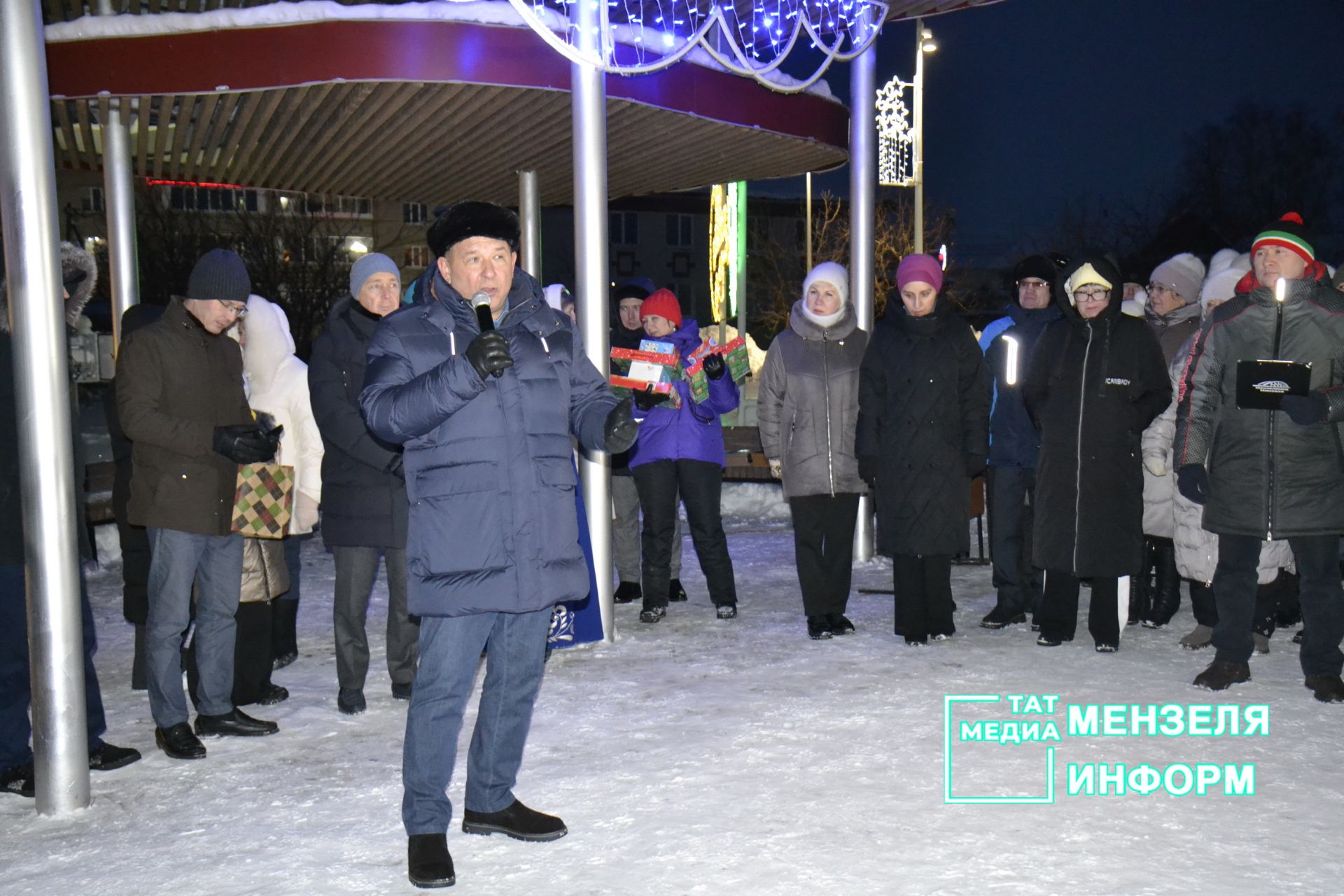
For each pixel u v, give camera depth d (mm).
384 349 3158
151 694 4266
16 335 3615
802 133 7641
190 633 6137
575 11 5609
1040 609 6223
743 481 10984
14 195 3570
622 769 3930
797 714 4539
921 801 3557
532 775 3902
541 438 3197
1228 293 5727
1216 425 4820
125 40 6102
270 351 5117
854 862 3100
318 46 5914
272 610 5215
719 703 4734
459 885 3043
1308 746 4051
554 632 3514
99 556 8430
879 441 5730
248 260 34062
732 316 22516
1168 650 5625
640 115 7000
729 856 3164
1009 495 6184
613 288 7906
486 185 9695
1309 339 4609
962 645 5762
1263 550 5371
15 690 3908
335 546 4711
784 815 3459
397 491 4711
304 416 5121
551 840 3326
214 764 4160
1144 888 2912
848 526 5949
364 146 7934
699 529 6453
